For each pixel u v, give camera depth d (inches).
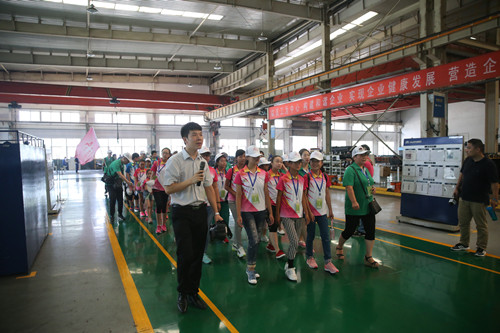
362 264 165.8
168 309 119.0
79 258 180.7
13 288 138.7
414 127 1235.2
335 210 334.3
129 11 494.3
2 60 630.5
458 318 110.8
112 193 281.0
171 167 111.2
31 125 1018.7
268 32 608.1
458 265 163.2
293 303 122.9
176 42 568.4
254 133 1282.0
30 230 168.6
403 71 420.5
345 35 516.1
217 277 150.1
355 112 876.6
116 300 126.6
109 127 1106.7
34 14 493.4
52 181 347.9
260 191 145.9
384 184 552.4
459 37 316.5
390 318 111.1
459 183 193.3
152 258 180.1
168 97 816.3
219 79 942.4
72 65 676.7
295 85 567.8
